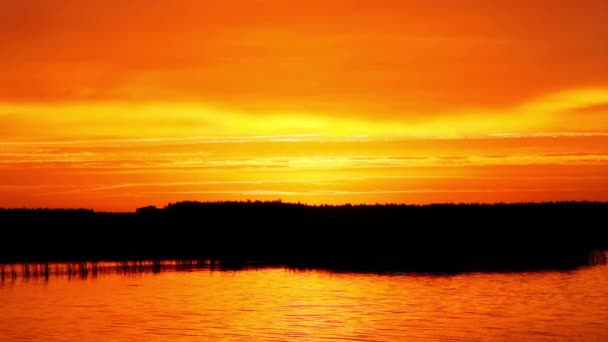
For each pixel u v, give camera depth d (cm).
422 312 4253
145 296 4825
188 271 6109
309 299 4688
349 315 4175
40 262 6656
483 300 4628
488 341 3594
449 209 9500
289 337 3672
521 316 4138
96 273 5928
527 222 8844
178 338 3662
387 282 5409
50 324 3975
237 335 3709
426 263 6519
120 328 3872
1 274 5856
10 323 4000
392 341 3584
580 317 4119
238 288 5134
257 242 8019
